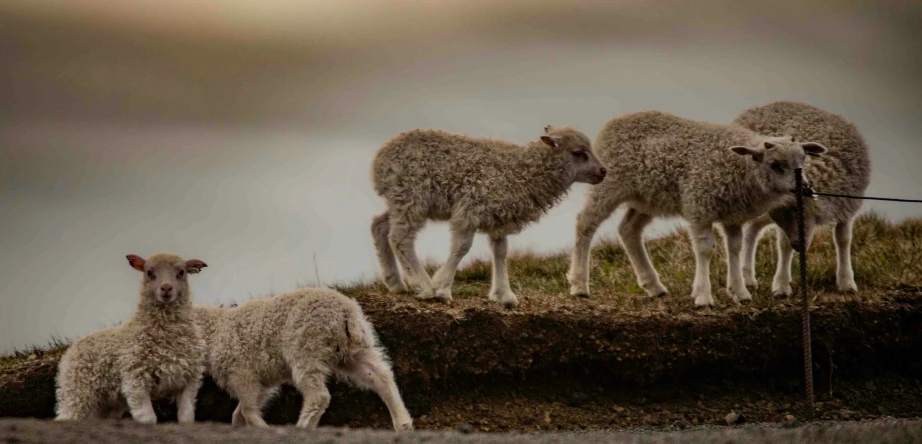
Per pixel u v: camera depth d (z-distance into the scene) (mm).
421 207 52438
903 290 56594
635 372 52375
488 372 51375
